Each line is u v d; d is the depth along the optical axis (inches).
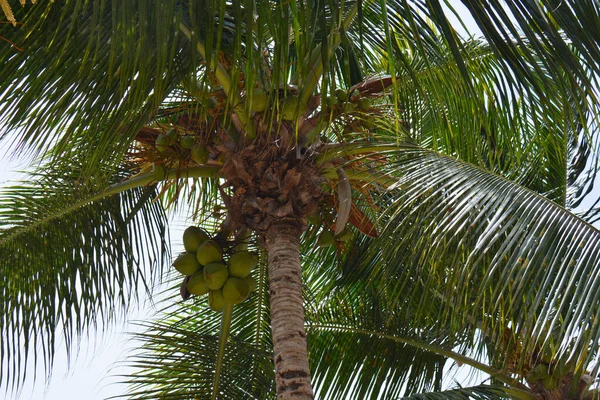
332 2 151.3
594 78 177.2
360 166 235.8
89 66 190.2
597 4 166.9
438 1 167.2
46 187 253.6
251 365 261.3
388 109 254.7
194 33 154.8
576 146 311.0
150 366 252.7
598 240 184.2
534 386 272.2
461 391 265.6
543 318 170.7
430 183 207.2
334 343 293.3
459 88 250.5
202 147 223.3
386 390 284.7
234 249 231.5
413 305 287.0
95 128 197.9
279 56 157.8
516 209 196.4
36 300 251.3
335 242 251.6
